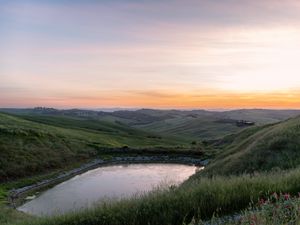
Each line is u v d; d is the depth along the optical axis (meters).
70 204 47.72
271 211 8.11
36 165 71.31
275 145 28.47
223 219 9.52
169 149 97.25
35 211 44.22
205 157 89.75
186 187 12.85
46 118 172.88
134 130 190.00
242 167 27.72
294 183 11.73
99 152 96.06
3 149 72.44
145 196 12.25
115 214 11.03
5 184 59.59
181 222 10.11
